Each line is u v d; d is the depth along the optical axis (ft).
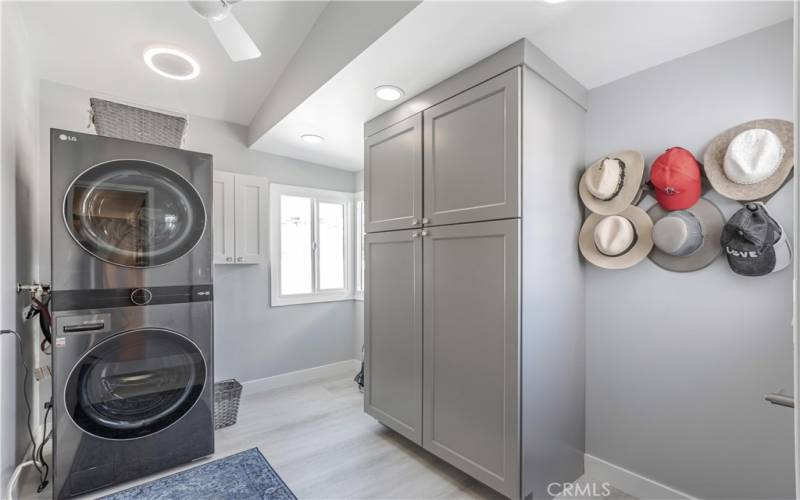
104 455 5.91
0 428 5.11
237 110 9.66
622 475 6.24
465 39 5.23
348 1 5.86
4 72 5.24
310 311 11.70
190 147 9.71
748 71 5.15
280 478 6.35
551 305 5.84
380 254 7.82
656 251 5.91
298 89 7.42
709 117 5.45
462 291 6.03
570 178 6.30
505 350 5.38
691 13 4.69
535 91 5.49
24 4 5.82
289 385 11.12
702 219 5.46
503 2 4.48
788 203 4.80
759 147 4.86
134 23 6.38
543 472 5.64
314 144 10.04
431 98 6.58
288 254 11.43
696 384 5.53
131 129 6.55
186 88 8.55
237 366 10.32
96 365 5.85
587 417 6.70
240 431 8.08
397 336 7.37
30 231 6.90
